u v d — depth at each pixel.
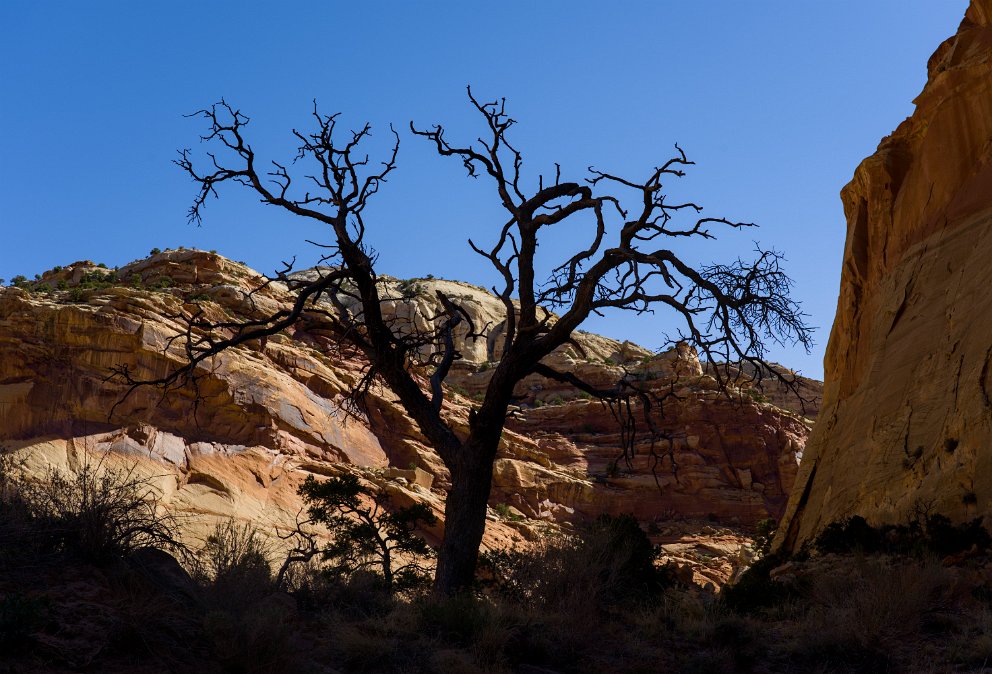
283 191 12.49
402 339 12.19
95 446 52.78
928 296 28.66
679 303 10.89
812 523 30.52
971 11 35.34
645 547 12.30
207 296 73.31
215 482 54.56
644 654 8.14
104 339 58.25
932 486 20.56
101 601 5.62
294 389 67.75
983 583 10.75
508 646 7.46
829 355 39.34
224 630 5.66
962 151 30.47
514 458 85.12
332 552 26.05
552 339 11.34
